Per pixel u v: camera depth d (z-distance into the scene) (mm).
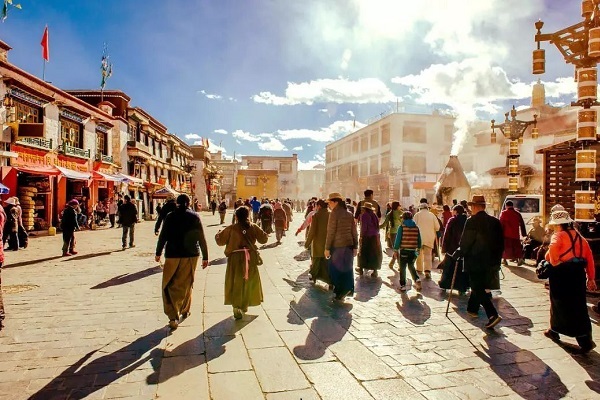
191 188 55062
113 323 5410
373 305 6559
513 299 7082
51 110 20938
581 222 7805
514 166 17328
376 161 51219
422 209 9258
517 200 14594
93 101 31031
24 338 4809
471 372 3980
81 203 23703
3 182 16984
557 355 4453
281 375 3859
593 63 8039
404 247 7555
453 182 15133
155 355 4316
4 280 8203
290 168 85188
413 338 4953
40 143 19781
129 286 7672
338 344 4711
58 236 18219
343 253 6805
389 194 44062
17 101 18422
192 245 5461
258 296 5777
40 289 7391
